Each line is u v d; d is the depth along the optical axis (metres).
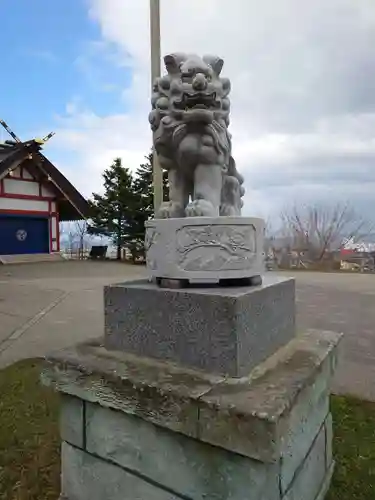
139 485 1.57
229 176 2.09
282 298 1.88
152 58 3.84
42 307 7.41
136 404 1.48
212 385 1.41
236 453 1.31
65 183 19.56
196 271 1.67
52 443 2.52
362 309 7.04
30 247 19.52
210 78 1.85
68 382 1.70
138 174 20.55
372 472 2.18
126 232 20.67
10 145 20.69
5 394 3.26
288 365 1.62
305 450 1.62
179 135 1.85
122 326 1.79
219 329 1.49
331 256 18.83
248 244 1.71
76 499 1.78
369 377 3.75
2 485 2.13
